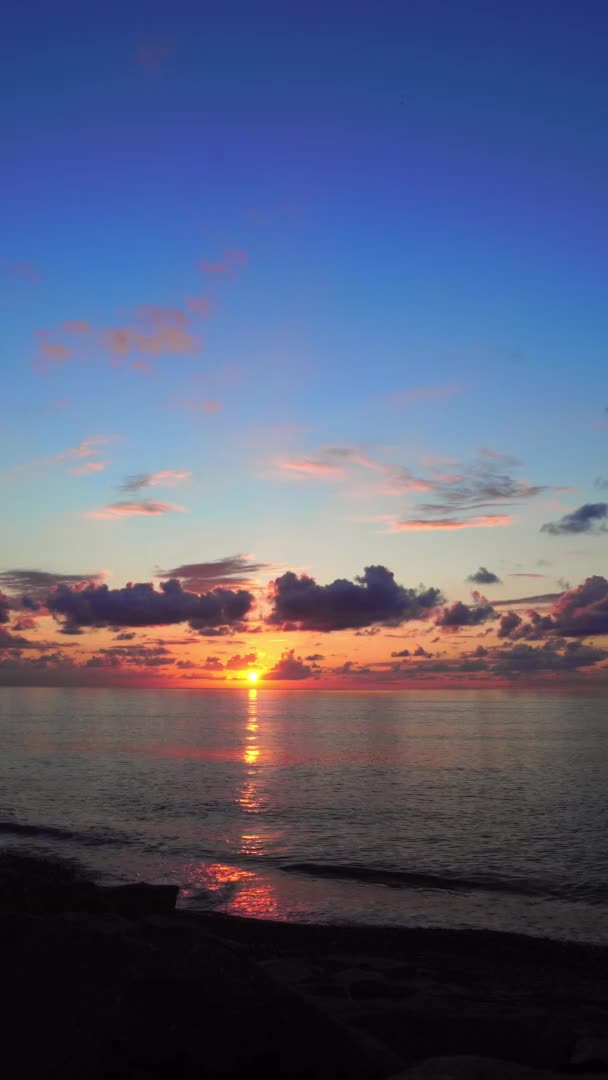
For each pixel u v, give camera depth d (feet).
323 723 593.42
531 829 139.74
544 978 58.95
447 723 613.93
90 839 124.57
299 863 108.06
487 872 103.04
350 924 77.56
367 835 132.36
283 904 85.66
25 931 28.58
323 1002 36.55
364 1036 24.91
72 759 275.18
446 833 134.92
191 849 117.60
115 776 222.07
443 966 62.44
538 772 246.27
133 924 31.30
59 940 27.40
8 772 230.27
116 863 106.63
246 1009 22.58
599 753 324.39
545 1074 21.81
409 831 136.77
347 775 233.14
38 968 25.94
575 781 220.64
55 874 93.66
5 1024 23.63
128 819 146.10
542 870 104.58
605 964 63.26
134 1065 21.12
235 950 26.71
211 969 24.11
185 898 87.81
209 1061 21.31
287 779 220.02
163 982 23.16
